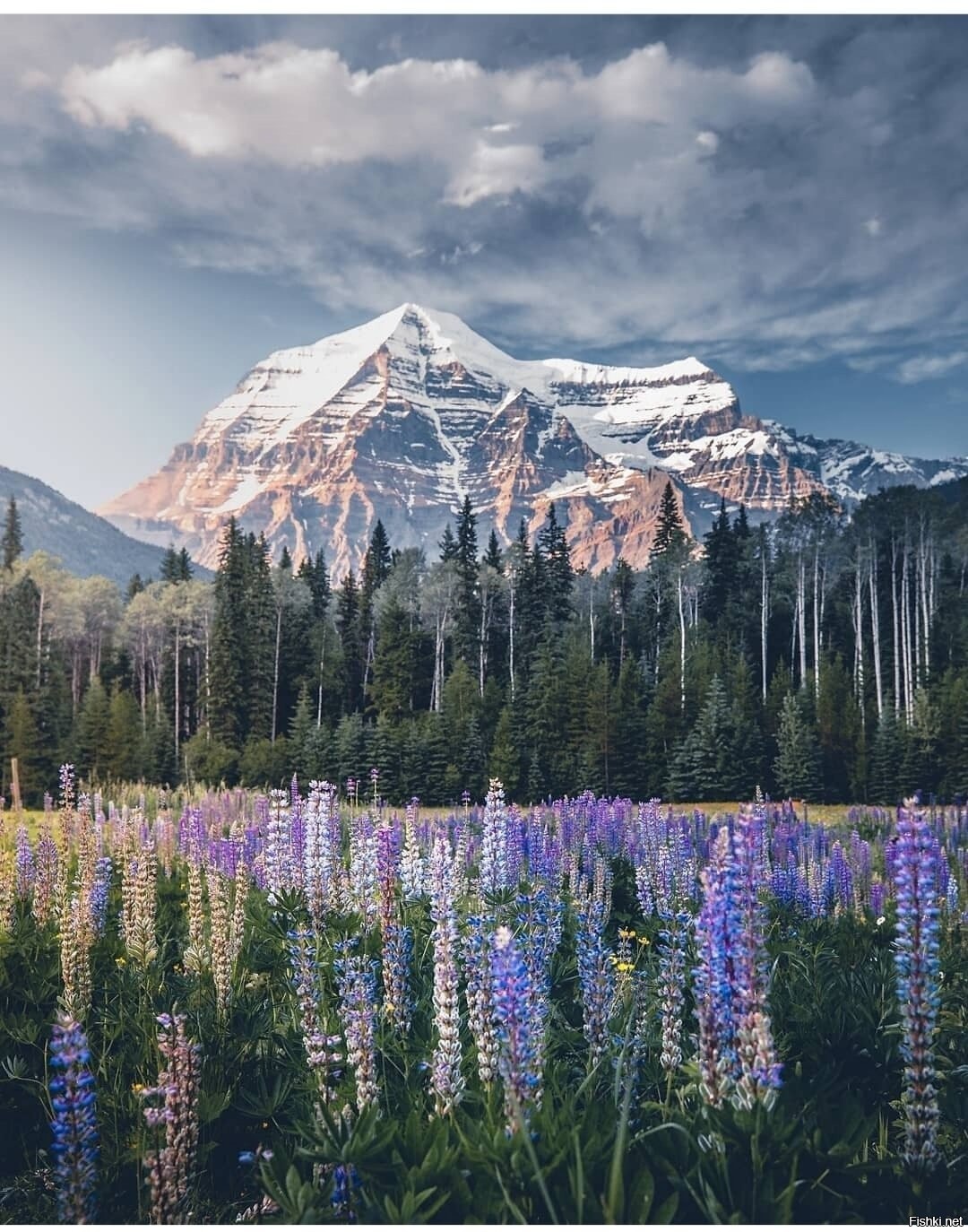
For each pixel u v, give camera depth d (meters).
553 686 73.75
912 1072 3.90
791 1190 3.39
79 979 6.62
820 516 109.62
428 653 106.00
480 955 5.09
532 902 8.31
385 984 5.97
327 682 97.00
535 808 16.98
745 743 66.44
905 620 91.44
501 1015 3.99
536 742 71.06
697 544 115.94
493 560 114.12
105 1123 5.40
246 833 12.67
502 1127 4.06
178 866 12.19
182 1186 4.34
